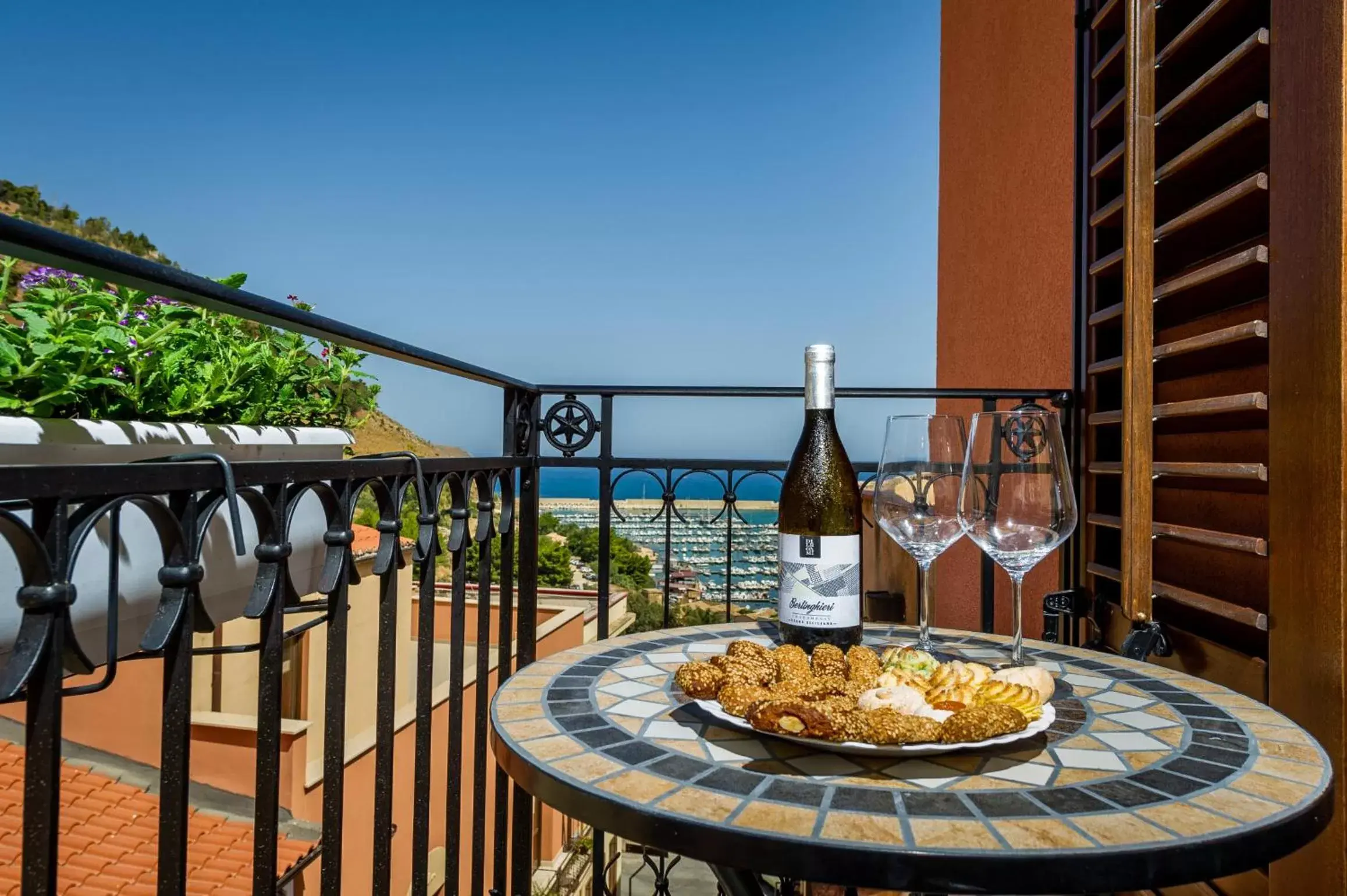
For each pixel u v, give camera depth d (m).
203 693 5.47
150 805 4.73
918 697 0.79
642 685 0.96
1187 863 0.53
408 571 7.79
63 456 1.36
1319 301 1.14
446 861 1.31
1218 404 1.34
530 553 1.87
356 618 6.44
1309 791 0.63
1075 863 0.52
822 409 1.20
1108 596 1.82
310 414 2.33
